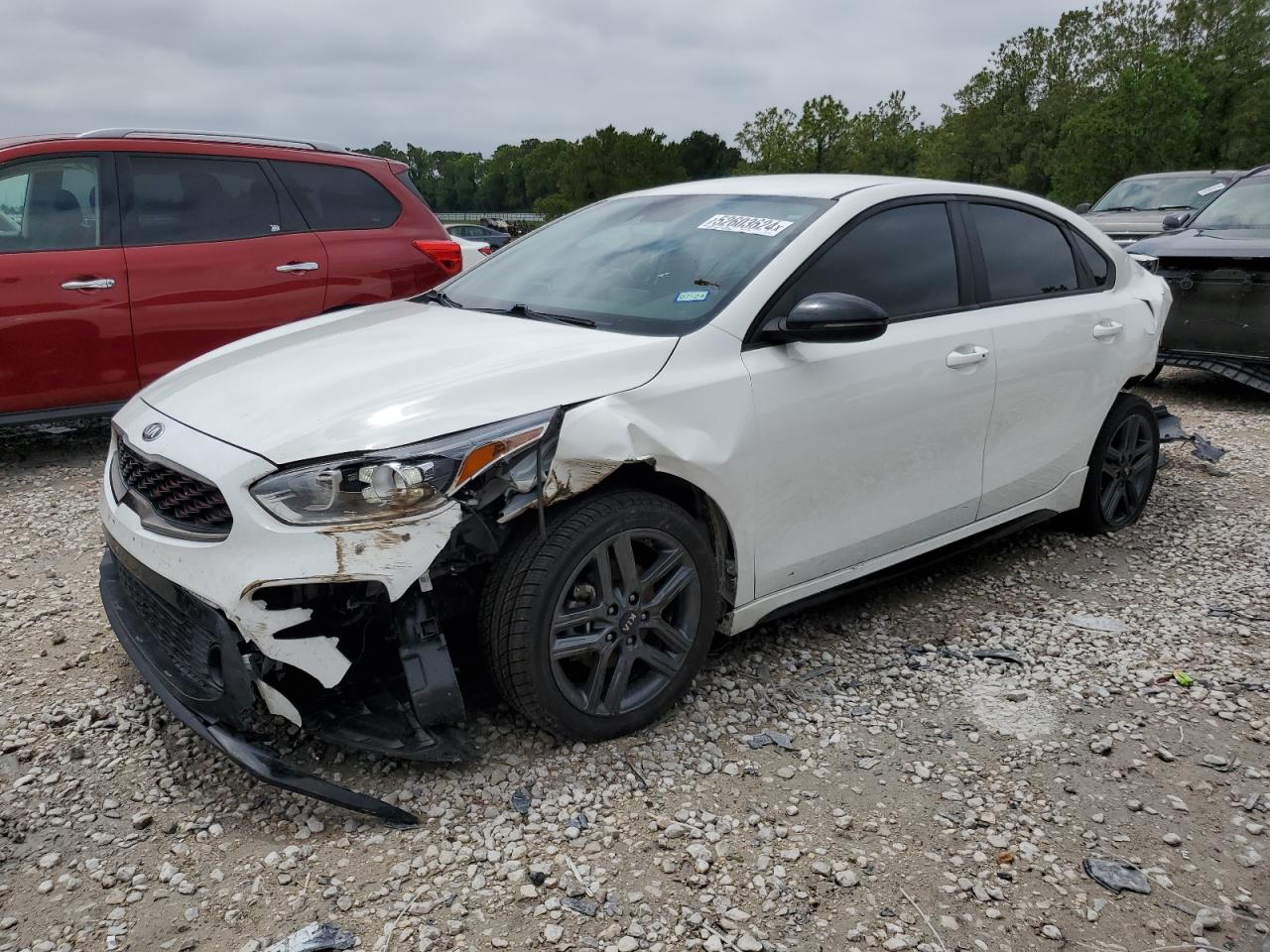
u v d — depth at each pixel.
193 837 2.50
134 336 5.87
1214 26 43.62
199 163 6.15
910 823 2.62
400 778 2.72
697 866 2.41
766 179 3.94
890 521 3.57
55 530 4.80
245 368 3.04
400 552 2.43
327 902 2.27
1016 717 3.17
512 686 2.70
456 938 2.17
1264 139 39.56
